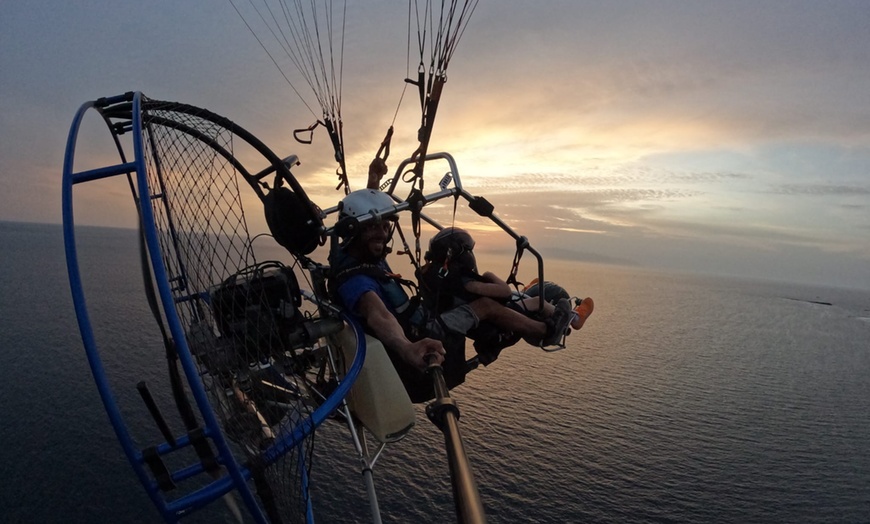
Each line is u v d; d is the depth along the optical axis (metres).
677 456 83.81
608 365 140.25
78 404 79.44
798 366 160.75
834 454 91.00
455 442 2.93
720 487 74.50
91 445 68.19
